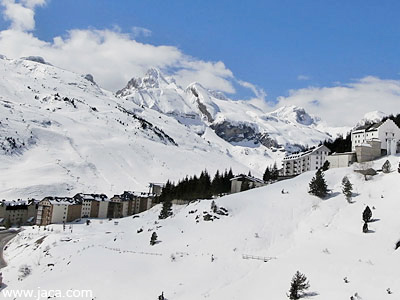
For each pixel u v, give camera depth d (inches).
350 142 7460.6
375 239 3267.7
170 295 2977.4
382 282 2566.4
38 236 5871.1
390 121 6328.7
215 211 4579.2
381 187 4357.8
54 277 3683.6
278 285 2768.2
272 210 4355.3
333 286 2605.8
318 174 4557.1
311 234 3693.4
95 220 7731.3
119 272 3486.7
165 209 5506.9
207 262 3469.5
